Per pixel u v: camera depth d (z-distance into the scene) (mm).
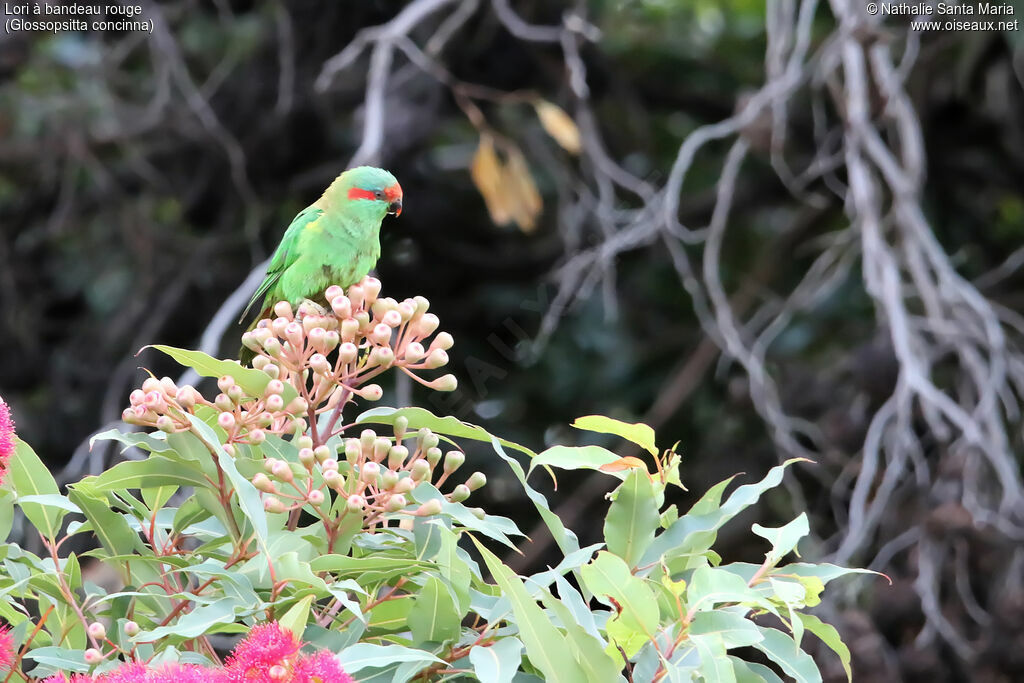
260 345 4250
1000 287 15070
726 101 16672
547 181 16078
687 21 16891
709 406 15461
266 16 15008
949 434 10852
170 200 15938
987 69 13055
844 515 12055
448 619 3742
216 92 15094
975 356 11094
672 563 4004
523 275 16266
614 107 16562
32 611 5680
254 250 14734
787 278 15977
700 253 16359
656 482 4148
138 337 15250
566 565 3793
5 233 15383
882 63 11922
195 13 15234
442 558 3758
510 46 15750
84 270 15609
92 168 14594
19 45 14523
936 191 15312
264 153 15273
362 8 15047
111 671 3410
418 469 3969
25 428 14961
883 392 11562
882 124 12930
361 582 3875
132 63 15609
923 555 10391
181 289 14945
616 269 16344
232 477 3527
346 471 4195
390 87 14305
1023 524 10508
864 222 11250
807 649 9328
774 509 13117
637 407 15922
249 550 4066
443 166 15484
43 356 15508
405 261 16094
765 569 3830
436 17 15008
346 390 4227
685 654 3602
